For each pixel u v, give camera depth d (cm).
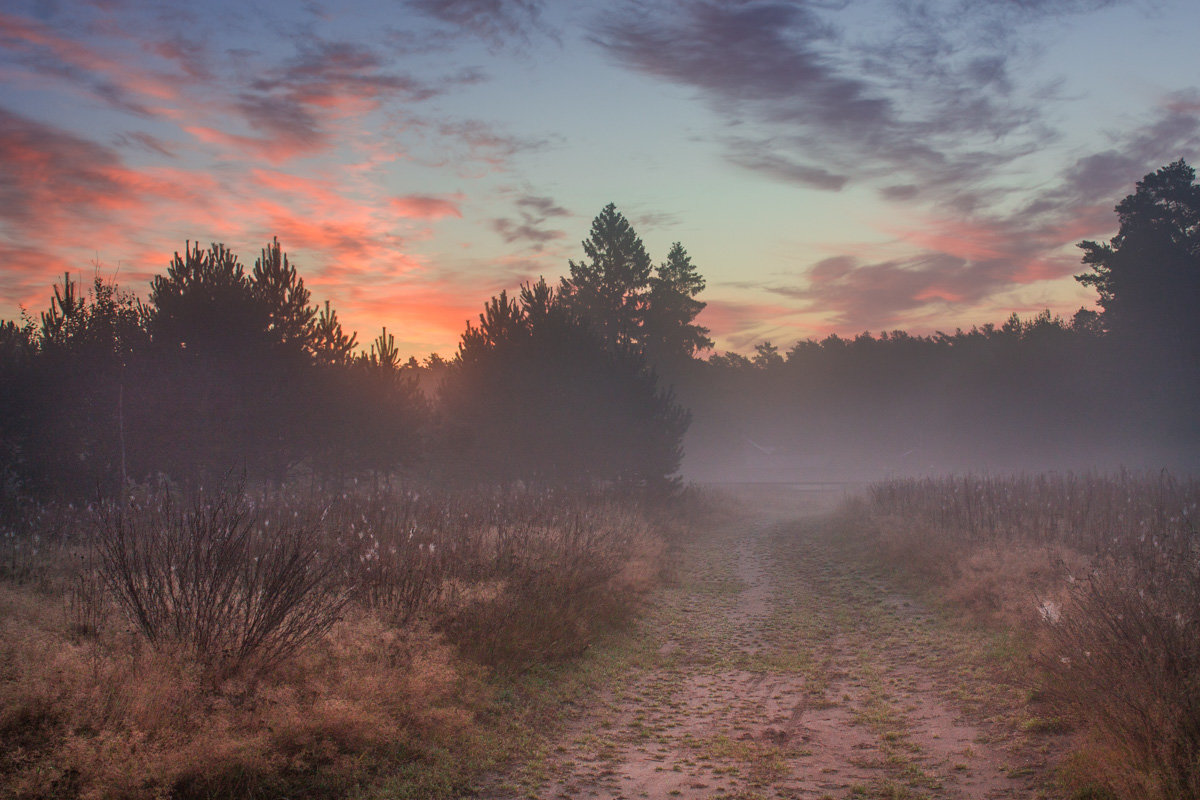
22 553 1066
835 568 1752
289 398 1956
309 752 566
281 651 664
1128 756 521
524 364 2620
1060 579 1003
